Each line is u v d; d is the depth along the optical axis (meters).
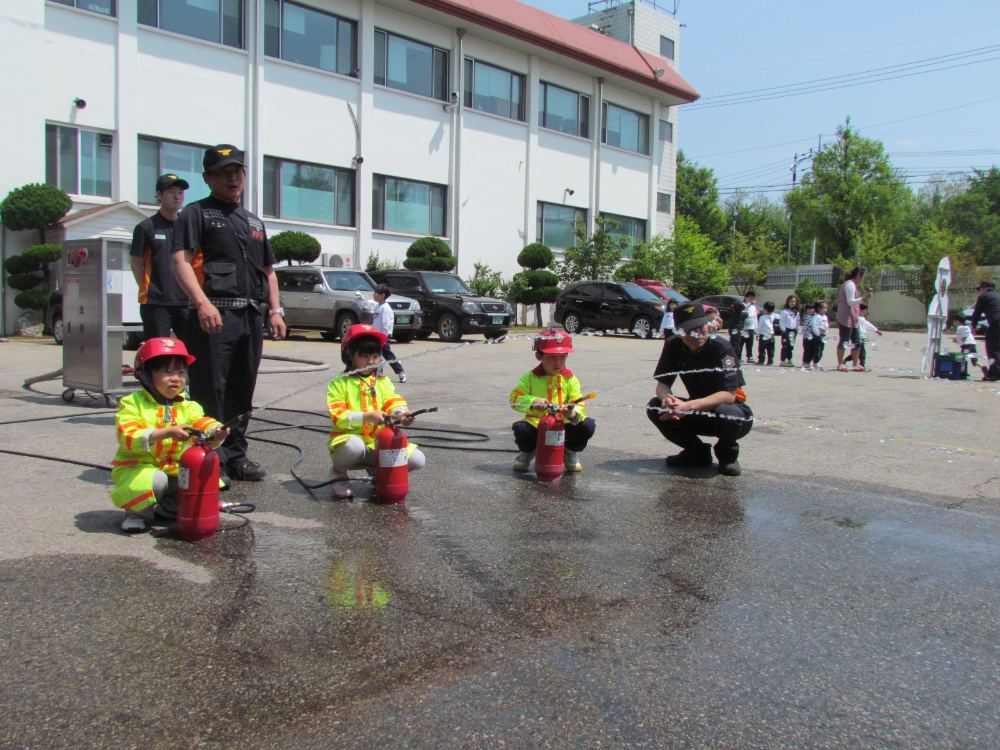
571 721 2.19
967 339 12.51
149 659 2.49
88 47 16.73
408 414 4.30
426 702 2.27
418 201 23.44
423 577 3.26
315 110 20.69
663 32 32.97
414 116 22.97
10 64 15.37
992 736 2.19
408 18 22.58
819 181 44.19
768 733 2.17
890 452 6.22
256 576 3.22
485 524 4.04
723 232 63.44
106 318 7.10
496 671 2.47
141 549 3.51
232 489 4.63
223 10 18.88
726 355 5.25
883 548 3.81
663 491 4.85
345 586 3.14
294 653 2.55
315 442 6.12
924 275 34.03
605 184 29.12
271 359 11.84
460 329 18.22
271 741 2.07
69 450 5.48
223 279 4.62
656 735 2.13
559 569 3.40
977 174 55.28
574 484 4.99
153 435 3.56
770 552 3.71
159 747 2.03
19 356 11.81
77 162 16.77
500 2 25.16
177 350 3.77
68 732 2.09
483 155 24.91
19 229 15.50
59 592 3.00
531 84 26.03
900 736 2.18
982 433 7.16
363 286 17.84
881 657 2.66
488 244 25.30
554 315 23.28
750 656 2.63
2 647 2.54
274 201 20.16
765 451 6.21
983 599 3.19
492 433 6.75
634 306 21.31
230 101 19.06
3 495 4.30
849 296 13.36
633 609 2.99
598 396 9.29
